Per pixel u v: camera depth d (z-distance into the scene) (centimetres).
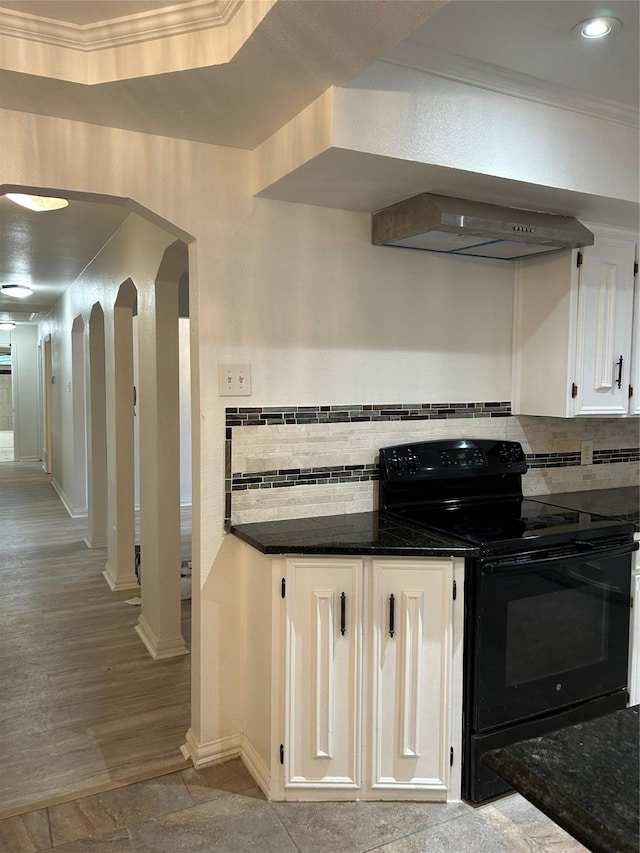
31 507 720
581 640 230
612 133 234
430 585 206
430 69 194
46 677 310
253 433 236
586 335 271
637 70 199
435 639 208
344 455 253
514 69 198
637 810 81
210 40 165
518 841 197
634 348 285
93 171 205
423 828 202
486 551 207
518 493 289
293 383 242
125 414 430
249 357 233
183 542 564
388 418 262
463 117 203
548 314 276
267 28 147
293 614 208
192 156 220
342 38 152
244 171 228
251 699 233
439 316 272
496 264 285
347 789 214
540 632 220
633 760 93
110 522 459
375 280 256
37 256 468
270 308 236
